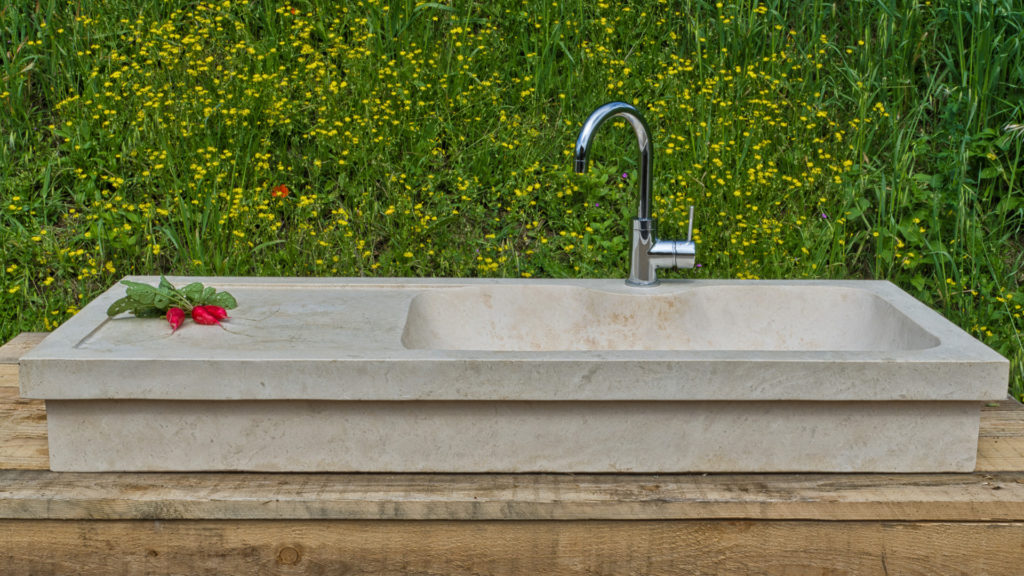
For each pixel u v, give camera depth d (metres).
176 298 1.88
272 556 1.65
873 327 2.10
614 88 3.61
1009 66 3.61
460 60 3.57
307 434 1.67
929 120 3.61
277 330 1.82
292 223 3.16
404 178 3.26
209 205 3.09
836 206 3.31
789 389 1.64
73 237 3.13
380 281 2.19
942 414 1.69
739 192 3.13
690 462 1.70
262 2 3.94
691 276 3.09
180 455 1.68
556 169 3.32
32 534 1.64
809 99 3.61
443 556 1.65
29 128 3.45
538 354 1.65
